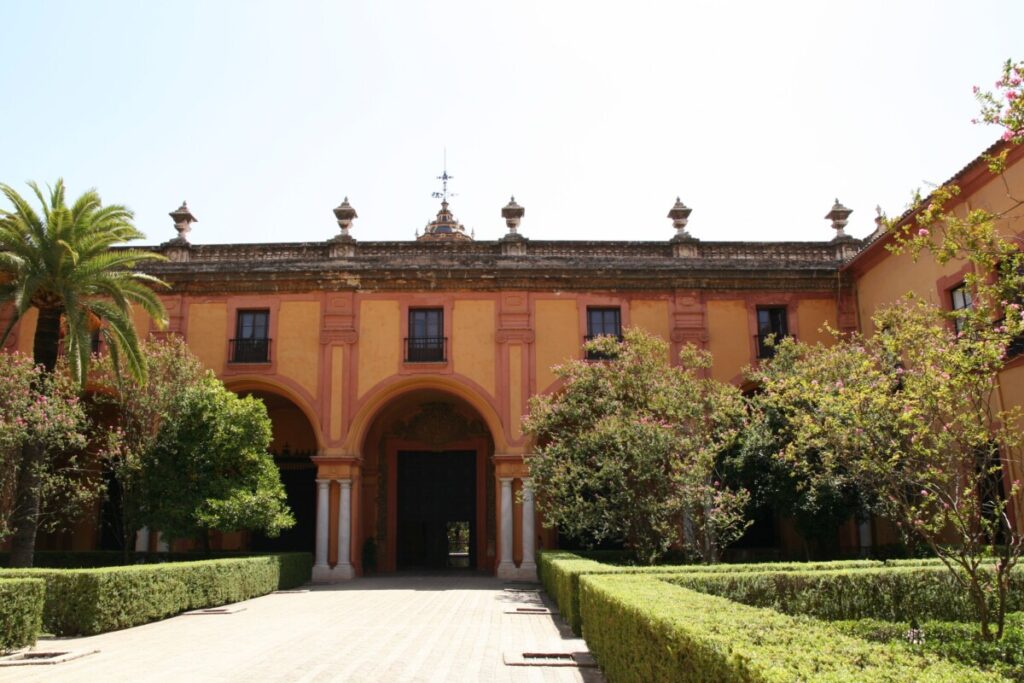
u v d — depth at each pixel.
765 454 16.59
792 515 17.42
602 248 22.27
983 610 8.10
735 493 16.95
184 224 22.67
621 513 15.29
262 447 18.41
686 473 14.80
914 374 9.04
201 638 10.80
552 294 21.75
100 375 18.52
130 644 10.36
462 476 24.59
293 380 21.39
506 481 20.69
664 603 6.28
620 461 15.15
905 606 10.41
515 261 21.92
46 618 11.20
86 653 9.52
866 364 9.67
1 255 15.09
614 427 15.30
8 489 14.72
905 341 9.51
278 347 21.58
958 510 8.52
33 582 10.02
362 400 21.27
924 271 17.86
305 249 22.31
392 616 13.09
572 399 16.92
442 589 17.98
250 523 17.12
